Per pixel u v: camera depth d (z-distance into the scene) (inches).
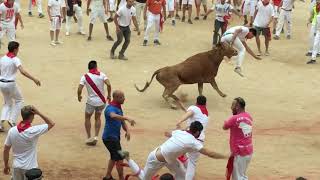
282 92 1018.1
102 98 740.0
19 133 548.7
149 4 1242.0
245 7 1434.5
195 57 910.4
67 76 1043.3
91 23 1268.5
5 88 757.9
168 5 1438.2
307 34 1462.8
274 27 1427.2
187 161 612.7
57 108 893.8
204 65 906.7
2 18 1103.6
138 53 1209.4
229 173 610.9
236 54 915.4
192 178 596.7
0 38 1126.4
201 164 708.7
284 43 1365.7
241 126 596.1
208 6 1710.1
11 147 607.5
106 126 631.8
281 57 1245.7
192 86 1031.0
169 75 892.6
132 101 938.1
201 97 627.8
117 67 1105.4
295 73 1135.6
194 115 620.7
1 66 759.7
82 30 1333.7
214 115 888.3
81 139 776.9
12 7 1107.3
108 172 641.0
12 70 757.9
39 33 1339.8
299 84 1067.3
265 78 1096.2
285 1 1366.9
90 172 674.8
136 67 1112.2
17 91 772.0
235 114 606.5
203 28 1448.1
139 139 781.9
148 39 1318.9
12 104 788.0
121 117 621.0
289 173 689.0
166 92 898.7
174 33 1384.1
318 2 1203.9
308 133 828.6
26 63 1103.6
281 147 773.9
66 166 689.6
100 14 1270.9
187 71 894.4
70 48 1220.5
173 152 573.0
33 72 1055.6
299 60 1227.9
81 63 1120.8
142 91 915.4
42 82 1007.0
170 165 591.5
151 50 1236.5
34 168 509.0
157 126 834.2
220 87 1030.4
